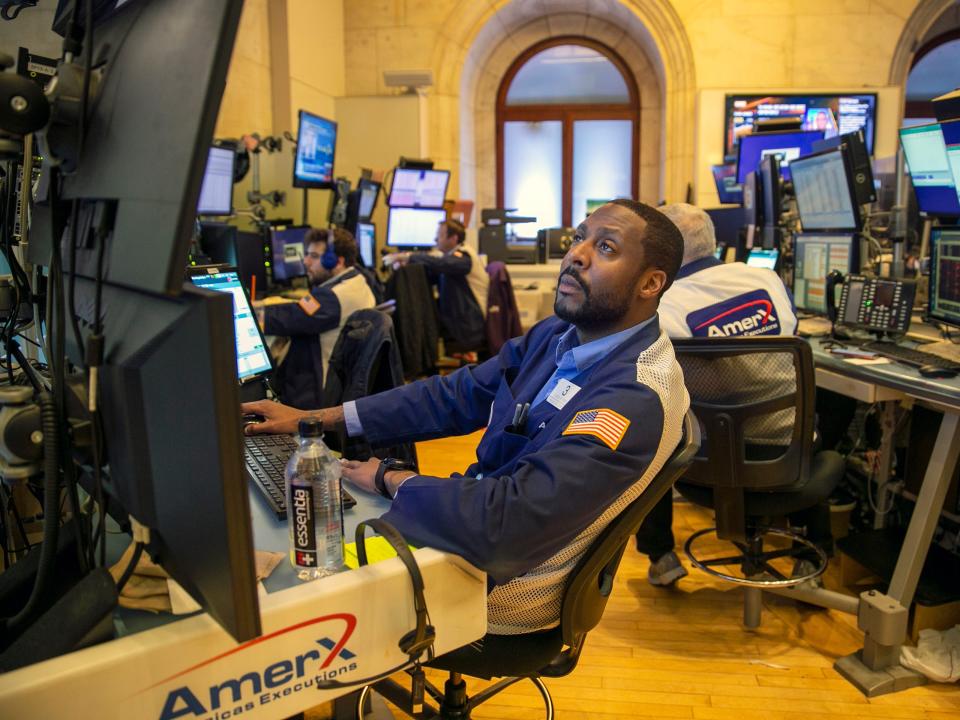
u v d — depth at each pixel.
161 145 0.63
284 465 1.35
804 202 3.24
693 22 6.74
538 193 8.30
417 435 1.55
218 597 0.66
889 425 2.51
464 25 7.03
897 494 2.66
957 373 2.05
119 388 0.72
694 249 2.19
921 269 3.15
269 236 4.34
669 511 2.47
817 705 1.90
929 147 2.51
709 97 6.75
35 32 2.98
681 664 2.08
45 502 0.79
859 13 6.66
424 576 0.95
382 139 6.93
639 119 8.05
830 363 2.36
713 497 2.12
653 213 1.22
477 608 1.01
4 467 0.82
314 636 0.86
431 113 7.14
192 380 0.63
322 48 6.68
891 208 3.38
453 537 0.97
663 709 1.89
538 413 1.26
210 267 1.93
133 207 0.67
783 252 3.60
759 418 2.06
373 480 1.27
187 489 0.66
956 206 2.47
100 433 0.77
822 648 2.16
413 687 1.00
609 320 1.22
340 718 1.74
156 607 0.88
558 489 1.00
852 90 6.70
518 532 0.97
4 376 1.47
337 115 6.96
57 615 0.78
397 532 0.97
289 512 0.99
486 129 8.13
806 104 6.71
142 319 0.70
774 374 1.96
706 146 6.81
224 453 0.62
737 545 2.33
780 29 6.71
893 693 1.95
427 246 6.23
